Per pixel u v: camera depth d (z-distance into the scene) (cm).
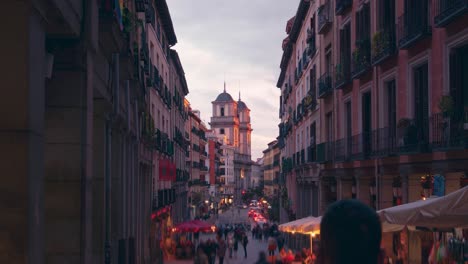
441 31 1216
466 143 1065
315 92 2889
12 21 538
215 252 3008
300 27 3797
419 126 1366
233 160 16238
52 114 857
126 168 1731
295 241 3750
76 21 773
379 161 1652
